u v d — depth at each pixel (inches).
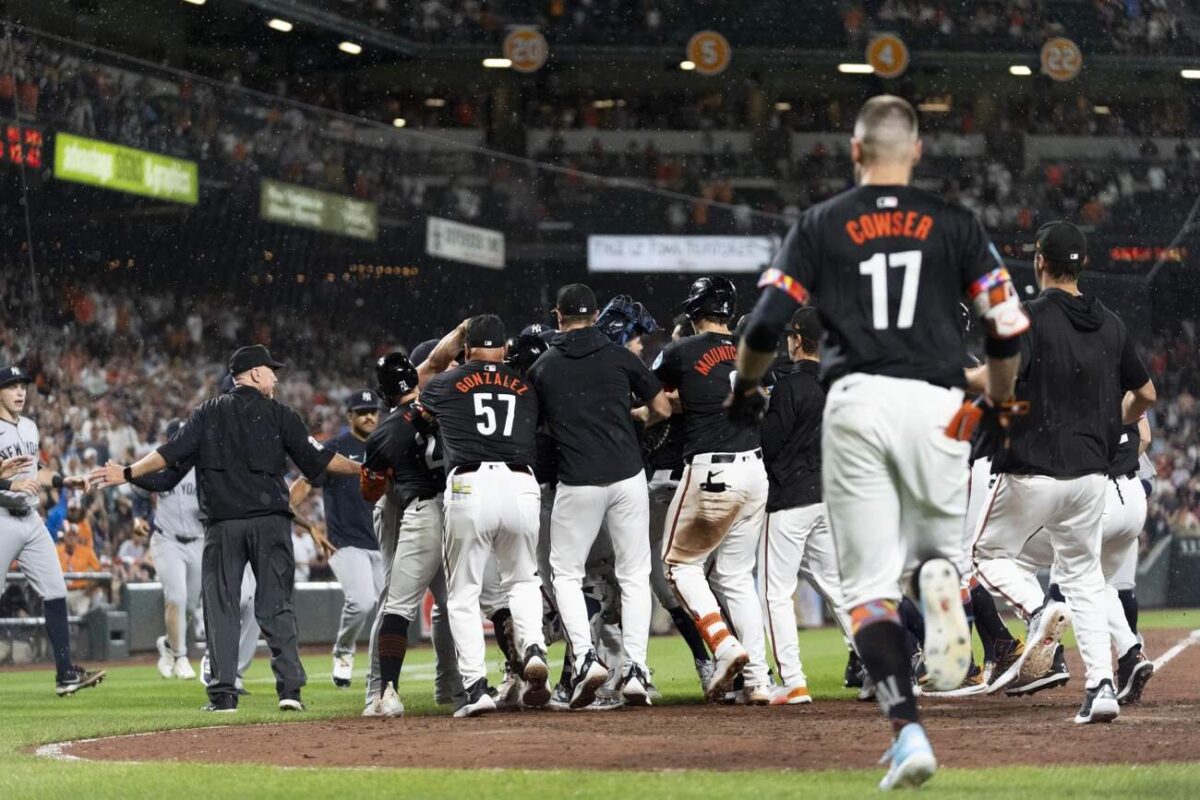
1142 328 4426.7
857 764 726.5
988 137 5142.7
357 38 4547.2
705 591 1176.2
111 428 3144.7
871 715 1061.8
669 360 1194.6
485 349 1151.6
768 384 1238.9
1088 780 651.5
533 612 1125.7
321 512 3102.9
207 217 3297.2
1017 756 754.8
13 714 1294.3
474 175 3757.4
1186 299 4970.5
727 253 4042.8
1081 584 933.2
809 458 1224.8
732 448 1172.5
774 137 5064.0
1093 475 913.5
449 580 1127.6
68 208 3070.9
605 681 1159.6
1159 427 4584.2
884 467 642.8
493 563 1224.8
